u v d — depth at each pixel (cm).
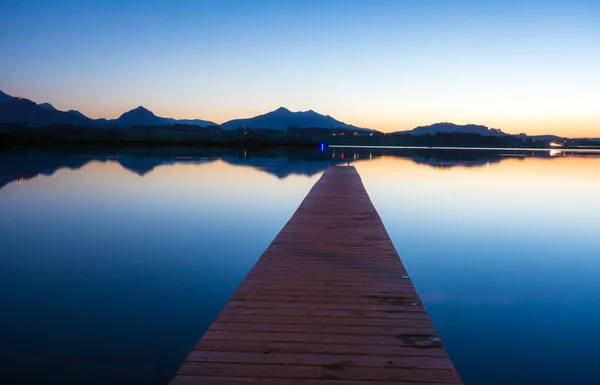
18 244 679
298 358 233
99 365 321
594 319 420
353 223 612
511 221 905
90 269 555
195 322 399
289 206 1062
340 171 1606
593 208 1056
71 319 403
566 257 636
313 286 344
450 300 470
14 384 296
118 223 849
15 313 415
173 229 798
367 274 375
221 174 1823
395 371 222
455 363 341
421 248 689
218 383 210
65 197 1166
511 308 447
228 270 559
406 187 1449
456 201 1163
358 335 260
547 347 366
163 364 324
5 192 1248
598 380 317
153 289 486
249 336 258
